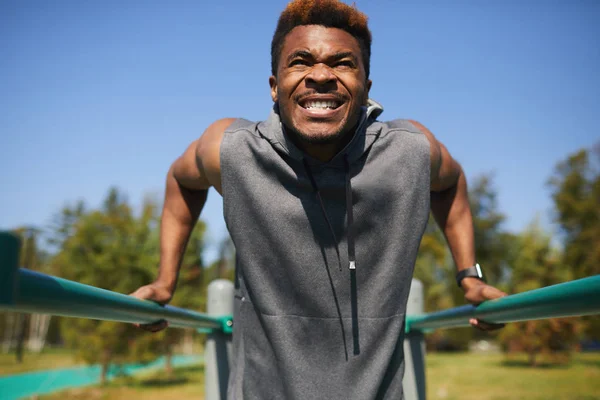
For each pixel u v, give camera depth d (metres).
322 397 1.29
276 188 1.30
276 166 1.29
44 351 24.22
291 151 1.26
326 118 1.19
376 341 1.32
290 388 1.30
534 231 17.91
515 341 16.42
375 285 1.31
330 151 1.27
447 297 24.88
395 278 1.32
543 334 15.72
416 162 1.33
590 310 0.81
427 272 24.23
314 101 1.20
